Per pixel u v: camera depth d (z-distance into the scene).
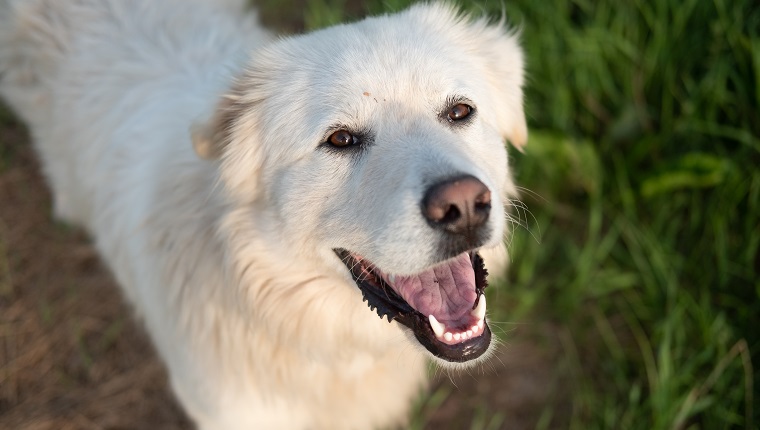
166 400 1.07
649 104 1.16
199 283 0.86
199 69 0.94
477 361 0.80
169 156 0.87
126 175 0.92
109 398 1.06
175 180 0.86
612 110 1.16
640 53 1.16
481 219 0.75
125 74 0.97
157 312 0.90
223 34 1.00
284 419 0.92
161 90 0.94
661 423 0.99
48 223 1.16
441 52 0.81
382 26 0.82
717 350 1.02
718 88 1.10
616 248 1.12
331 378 0.90
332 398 0.91
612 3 1.17
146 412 1.06
